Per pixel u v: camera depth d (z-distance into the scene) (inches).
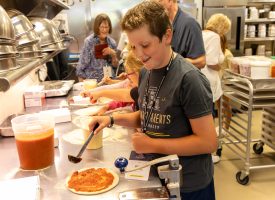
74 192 37.1
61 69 146.6
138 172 41.4
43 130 43.1
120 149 50.2
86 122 53.1
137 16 38.8
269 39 204.5
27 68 45.1
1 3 69.2
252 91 101.3
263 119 131.8
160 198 35.2
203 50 91.4
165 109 44.6
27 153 42.9
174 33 90.9
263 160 129.4
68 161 46.1
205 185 48.5
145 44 40.0
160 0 84.0
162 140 43.2
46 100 87.7
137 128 54.6
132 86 70.1
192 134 44.6
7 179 40.8
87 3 174.1
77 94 92.8
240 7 190.5
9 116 66.4
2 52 38.0
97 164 44.9
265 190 106.7
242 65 107.8
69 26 175.2
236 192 105.8
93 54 137.3
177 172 37.7
